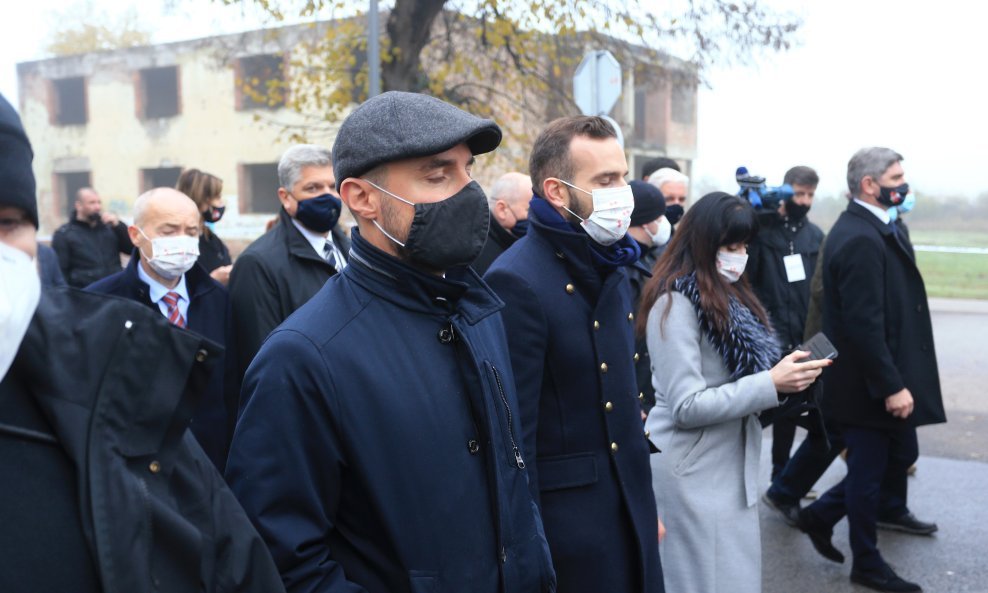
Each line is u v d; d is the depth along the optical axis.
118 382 1.20
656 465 2.86
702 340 2.82
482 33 10.61
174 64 29.16
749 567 2.80
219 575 1.31
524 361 2.17
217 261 5.36
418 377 1.60
